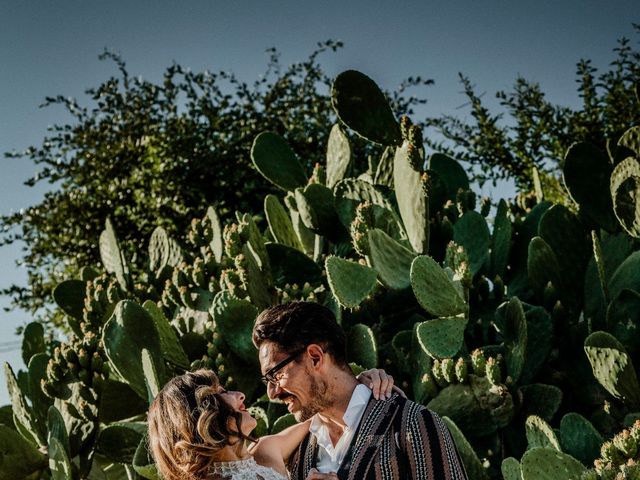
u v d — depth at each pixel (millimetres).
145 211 7938
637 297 3973
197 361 4305
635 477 2674
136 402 4707
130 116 8430
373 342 3996
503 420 3730
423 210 4207
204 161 7992
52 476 4398
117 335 4258
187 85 8500
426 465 2395
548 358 4113
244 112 8414
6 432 4617
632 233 4266
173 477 2336
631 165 4172
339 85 4742
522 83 7434
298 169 5598
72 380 4578
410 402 2510
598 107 7316
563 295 4496
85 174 8102
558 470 3115
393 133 4832
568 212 4574
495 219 4684
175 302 4879
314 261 4973
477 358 3760
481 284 4449
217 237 4898
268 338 2531
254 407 3938
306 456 2629
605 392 3979
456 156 7590
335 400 2521
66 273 8172
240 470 2350
